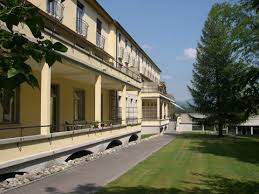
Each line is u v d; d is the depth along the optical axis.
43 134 12.44
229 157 19.55
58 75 19.83
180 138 35.97
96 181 11.02
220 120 40.16
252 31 22.80
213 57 39.75
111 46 31.70
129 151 21.12
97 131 18.70
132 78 30.12
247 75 7.04
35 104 16.17
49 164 12.67
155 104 49.41
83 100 24.25
